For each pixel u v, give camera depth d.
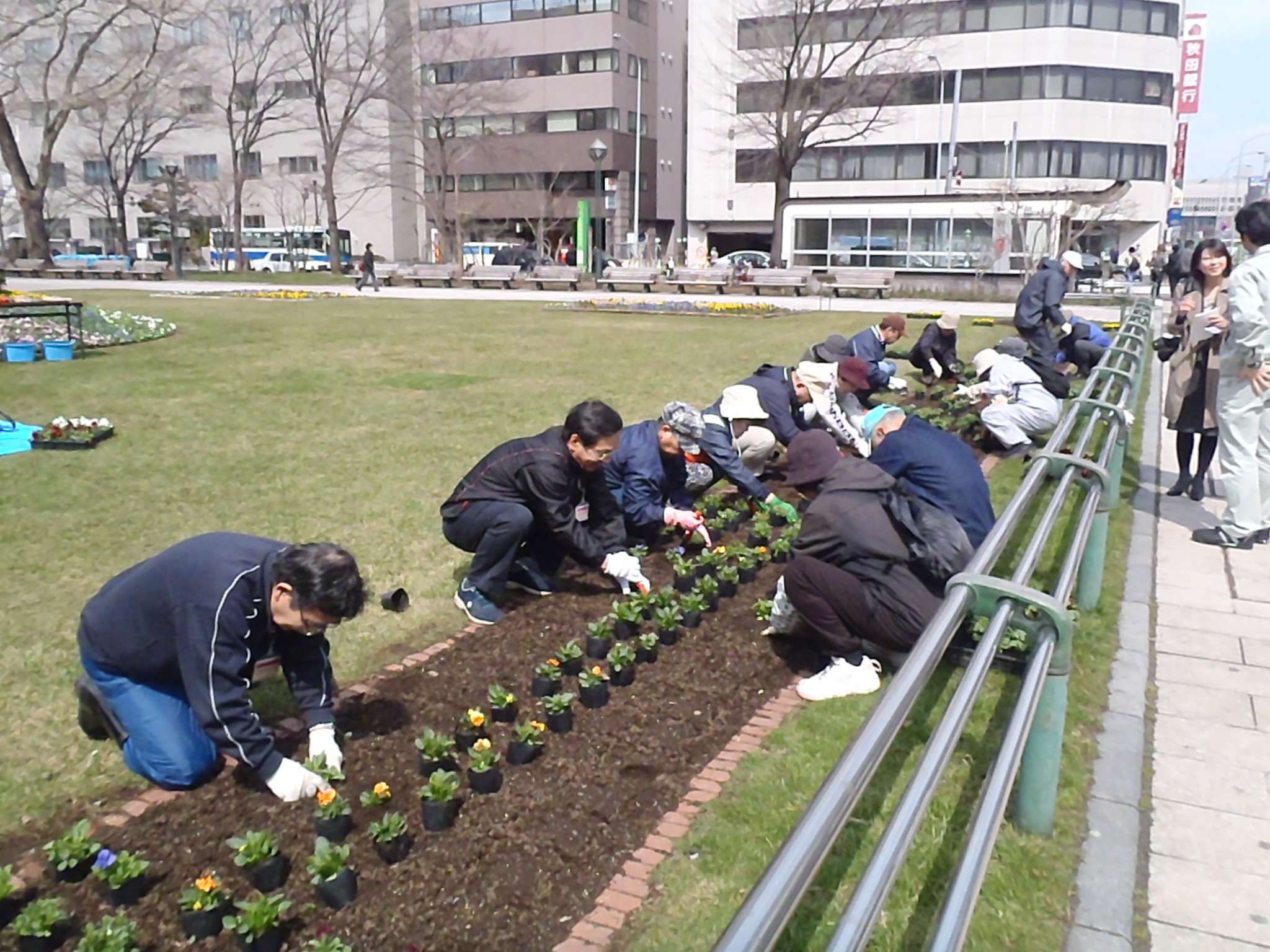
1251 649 5.06
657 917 3.05
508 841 3.38
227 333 19.19
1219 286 7.18
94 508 7.18
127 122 48.47
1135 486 8.11
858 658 4.54
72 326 17.12
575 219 60.72
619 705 4.35
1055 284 11.37
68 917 2.91
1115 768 3.91
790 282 32.59
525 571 5.62
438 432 9.87
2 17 43.16
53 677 4.63
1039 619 3.25
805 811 2.02
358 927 2.99
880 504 4.49
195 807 3.54
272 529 6.75
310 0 52.28
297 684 3.84
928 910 3.12
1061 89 47.59
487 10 61.47
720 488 7.91
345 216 62.22
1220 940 3.04
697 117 54.84
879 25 44.25
